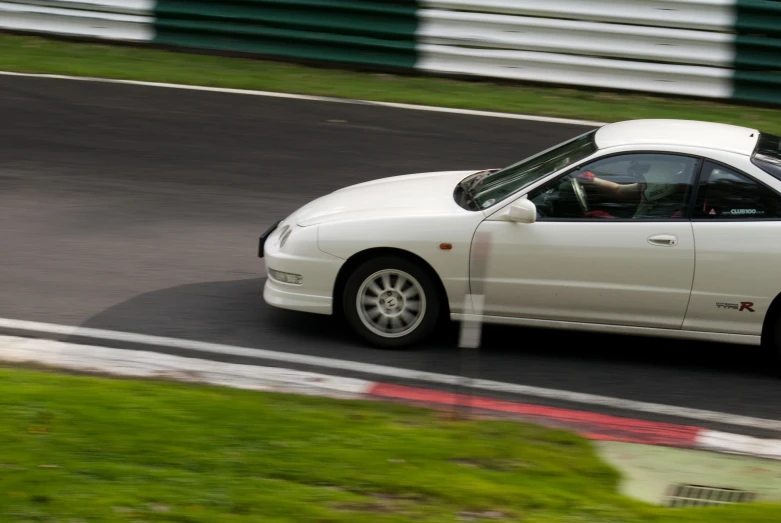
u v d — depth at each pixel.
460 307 23.14
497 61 49.94
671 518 14.80
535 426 18.70
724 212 22.06
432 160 39.06
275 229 25.45
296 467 15.73
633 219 22.27
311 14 51.19
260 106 45.06
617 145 22.75
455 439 17.52
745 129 24.88
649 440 19.09
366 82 49.41
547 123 44.03
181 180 36.44
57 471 15.21
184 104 44.91
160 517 13.93
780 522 14.73
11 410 17.58
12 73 47.75
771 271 21.72
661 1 47.41
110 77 47.97
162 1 52.41
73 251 29.42
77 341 23.28
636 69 48.56
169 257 29.31
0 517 13.76
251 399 19.34
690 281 22.05
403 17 50.31
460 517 14.41
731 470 17.84
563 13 48.72
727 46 47.19
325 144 40.69
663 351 24.30
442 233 22.73
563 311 22.78
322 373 22.09
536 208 22.66
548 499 15.14
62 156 38.38
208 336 23.98
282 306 23.88
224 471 15.52
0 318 24.44
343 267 23.41
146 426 17.12
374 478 15.45
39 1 53.50
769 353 23.61
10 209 32.94
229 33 52.12
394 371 22.34
